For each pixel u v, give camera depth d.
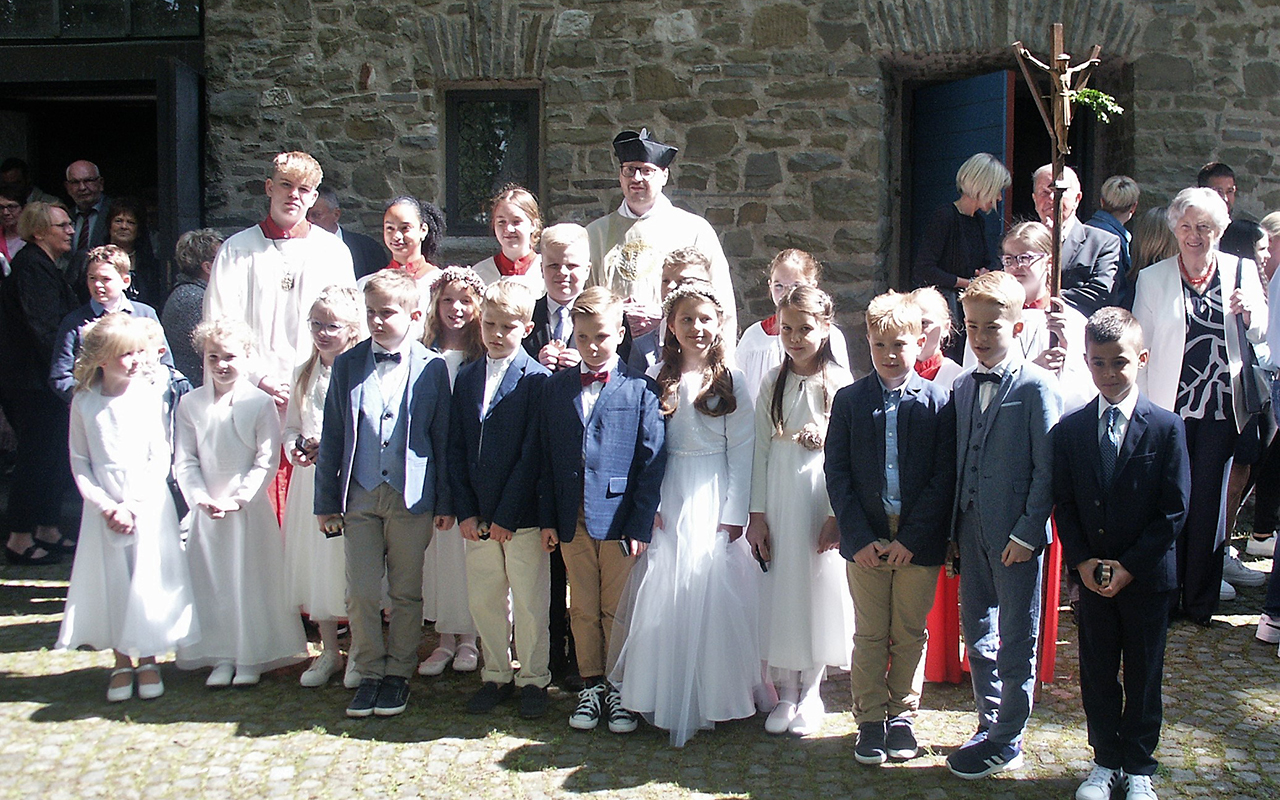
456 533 4.00
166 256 6.29
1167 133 6.29
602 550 3.59
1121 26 6.21
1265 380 4.35
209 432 3.88
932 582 3.29
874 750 3.26
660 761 3.31
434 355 3.78
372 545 3.65
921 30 6.22
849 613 3.62
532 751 3.37
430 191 6.56
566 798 3.07
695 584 3.47
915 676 3.35
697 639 3.44
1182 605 4.46
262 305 4.36
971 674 3.55
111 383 3.79
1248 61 6.28
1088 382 3.88
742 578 3.62
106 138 9.70
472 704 3.66
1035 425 3.11
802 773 3.23
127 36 7.00
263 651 3.89
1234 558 5.00
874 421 3.27
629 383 3.56
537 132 6.61
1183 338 4.38
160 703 3.71
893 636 3.34
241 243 4.41
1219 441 4.33
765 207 6.39
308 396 3.95
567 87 6.45
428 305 4.32
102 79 7.02
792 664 3.52
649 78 6.41
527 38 6.45
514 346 3.69
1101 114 3.78
